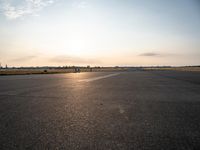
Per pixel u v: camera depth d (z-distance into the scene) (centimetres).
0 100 623
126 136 282
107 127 327
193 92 803
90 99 641
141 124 343
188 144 251
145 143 255
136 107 500
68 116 406
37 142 260
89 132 301
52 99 644
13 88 1011
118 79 1800
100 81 1550
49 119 382
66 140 267
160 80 1600
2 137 279
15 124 346
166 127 324
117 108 488
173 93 775
